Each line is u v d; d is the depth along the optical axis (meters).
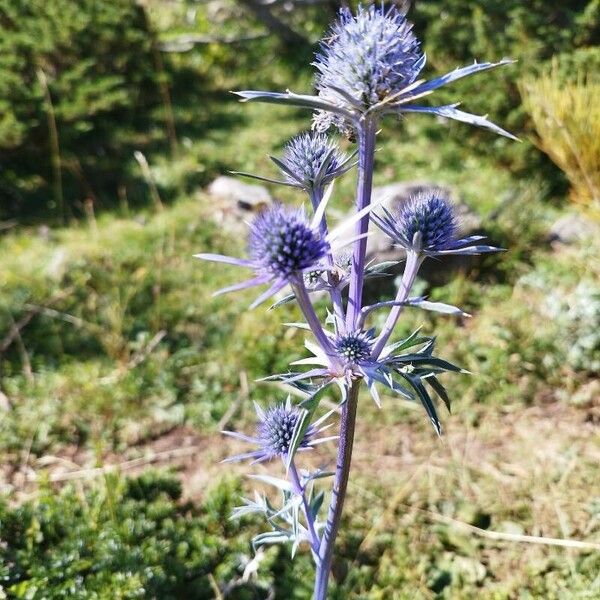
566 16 0.58
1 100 0.61
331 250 0.14
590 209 0.41
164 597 0.26
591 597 0.26
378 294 0.44
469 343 0.40
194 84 0.84
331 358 0.16
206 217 0.56
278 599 0.27
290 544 0.29
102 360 0.42
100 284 0.48
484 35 0.58
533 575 0.27
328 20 0.85
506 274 0.47
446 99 0.60
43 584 0.26
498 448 0.34
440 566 0.28
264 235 0.14
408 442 0.35
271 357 0.41
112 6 0.74
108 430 0.37
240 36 0.89
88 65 0.68
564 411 0.36
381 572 0.28
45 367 0.41
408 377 0.15
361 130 0.15
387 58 0.14
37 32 0.68
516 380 0.38
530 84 0.48
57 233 0.55
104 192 0.62
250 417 0.38
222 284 0.48
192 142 0.70
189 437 0.37
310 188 0.17
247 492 0.32
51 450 0.36
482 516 0.30
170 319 0.45
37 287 0.47
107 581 0.26
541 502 0.31
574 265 0.46
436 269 0.45
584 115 0.39
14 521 0.29
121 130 0.71
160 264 0.49
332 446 0.35
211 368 0.41
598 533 0.29
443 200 0.17
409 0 0.70
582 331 0.38
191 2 0.95
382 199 0.14
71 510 0.30
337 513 0.18
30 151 0.63
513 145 0.56
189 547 0.29
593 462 0.32
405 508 0.31
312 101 0.14
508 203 0.52
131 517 0.30
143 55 0.78
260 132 0.71
